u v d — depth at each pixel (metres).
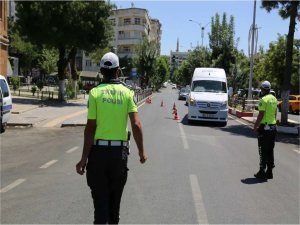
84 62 104.00
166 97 66.56
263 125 9.55
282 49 52.59
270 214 6.86
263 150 9.58
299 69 51.47
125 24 106.50
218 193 8.08
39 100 38.59
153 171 9.90
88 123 4.87
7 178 8.91
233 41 53.62
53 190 7.91
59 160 11.11
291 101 40.56
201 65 69.38
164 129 19.72
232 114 33.22
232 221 6.42
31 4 35.94
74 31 36.62
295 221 6.54
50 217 6.32
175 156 12.19
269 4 22.11
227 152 13.33
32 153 12.30
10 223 6.03
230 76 49.62
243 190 8.40
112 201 4.96
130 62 100.75
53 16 36.12
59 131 18.14
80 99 45.00
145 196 7.65
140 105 40.03
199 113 22.83
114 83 4.98
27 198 7.35
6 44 30.36
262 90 9.82
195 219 6.44
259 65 64.88
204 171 10.14
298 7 21.88
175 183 8.75
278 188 8.70
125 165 4.91
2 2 29.61
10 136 16.30
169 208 6.96
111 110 4.85
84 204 7.01
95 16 37.25
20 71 86.56
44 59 82.81
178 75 146.25
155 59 83.81
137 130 4.91
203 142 15.57
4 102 17.02
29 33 36.91
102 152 4.81
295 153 14.02
